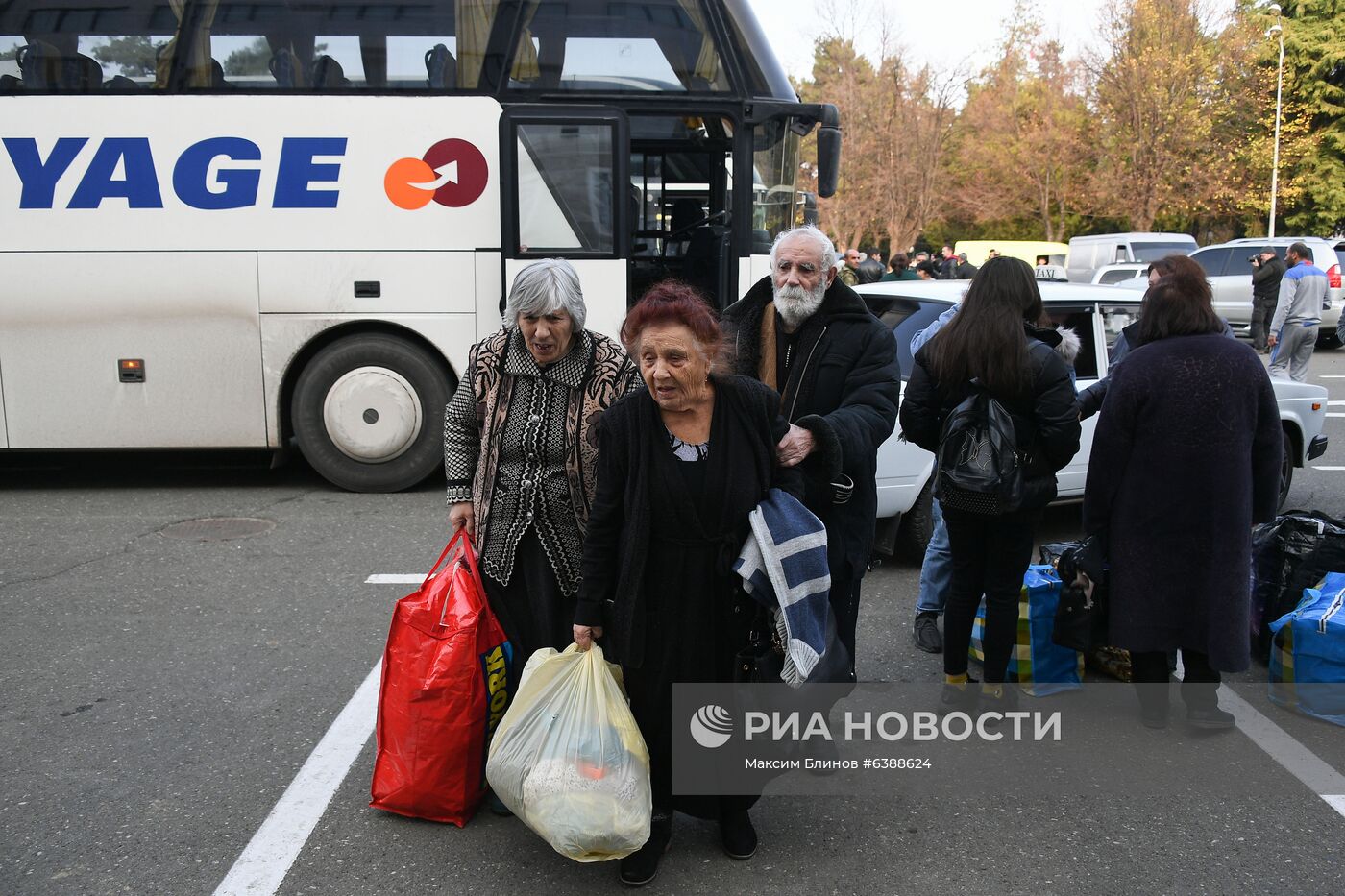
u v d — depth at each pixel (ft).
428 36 24.03
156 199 23.99
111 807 11.07
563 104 24.11
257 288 24.30
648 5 24.31
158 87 23.82
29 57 23.67
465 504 11.37
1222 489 12.26
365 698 13.76
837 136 24.91
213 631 16.15
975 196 136.67
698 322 8.95
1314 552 14.83
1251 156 114.52
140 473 27.78
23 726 12.92
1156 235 79.82
